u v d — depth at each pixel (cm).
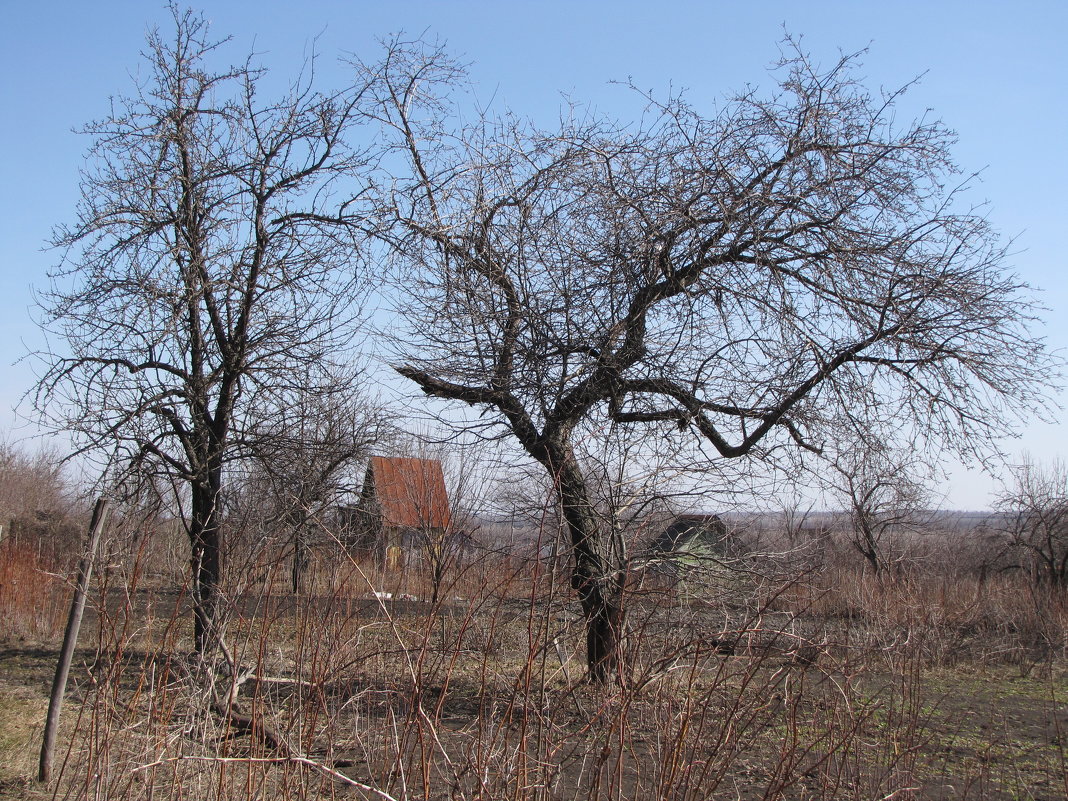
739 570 705
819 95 788
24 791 554
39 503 2148
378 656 487
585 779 511
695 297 773
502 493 747
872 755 563
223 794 461
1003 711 846
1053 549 1955
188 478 988
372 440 1074
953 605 1304
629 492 617
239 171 1038
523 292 815
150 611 513
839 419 764
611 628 450
